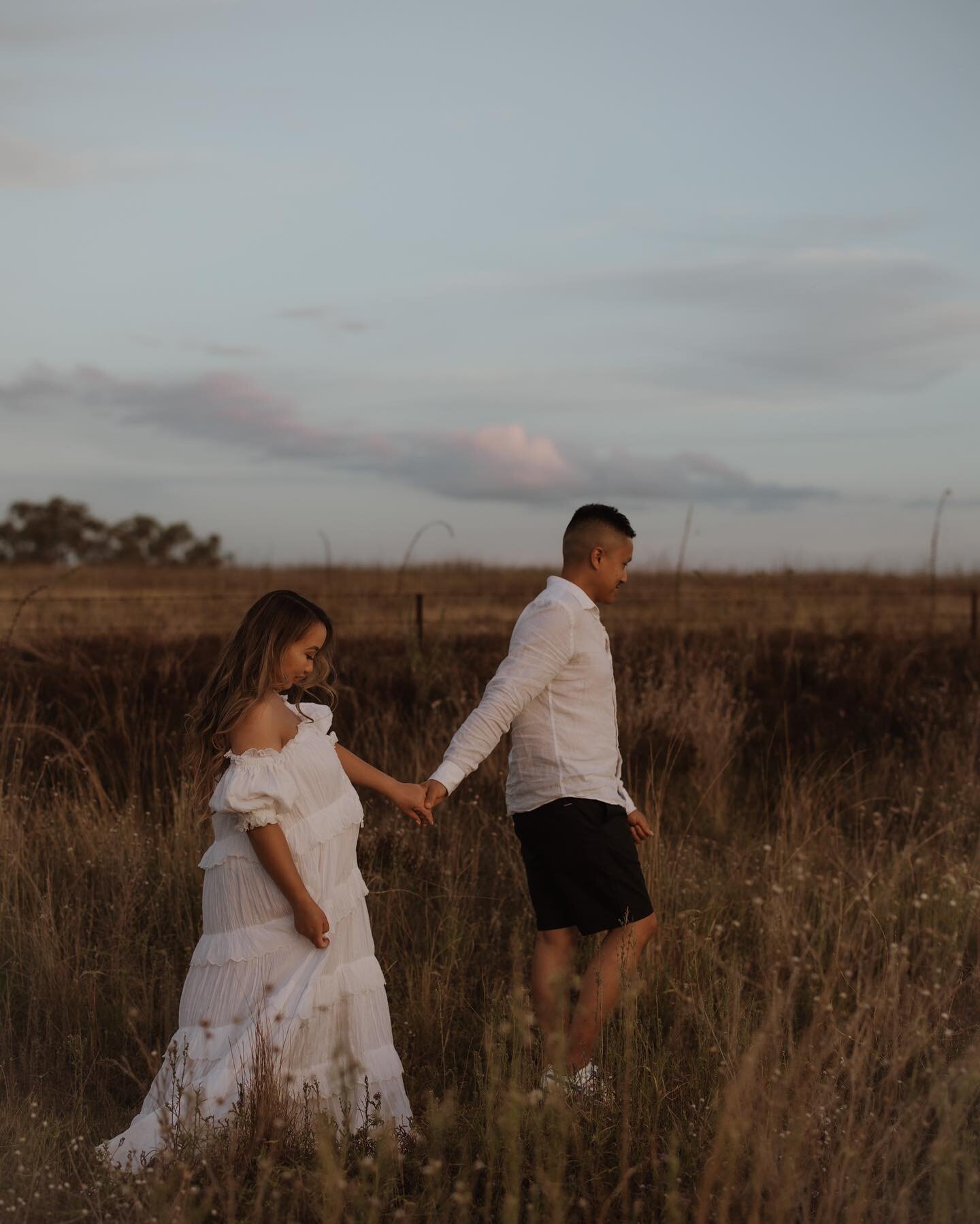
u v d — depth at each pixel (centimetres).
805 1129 290
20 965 444
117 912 482
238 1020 333
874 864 531
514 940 425
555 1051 311
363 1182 278
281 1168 292
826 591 1538
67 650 953
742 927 484
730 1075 325
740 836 620
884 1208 280
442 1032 399
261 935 337
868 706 883
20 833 534
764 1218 275
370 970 351
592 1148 312
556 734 391
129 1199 283
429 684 840
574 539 407
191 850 529
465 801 629
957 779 675
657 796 583
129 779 677
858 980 405
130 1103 373
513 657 390
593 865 384
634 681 884
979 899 461
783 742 803
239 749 336
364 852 542
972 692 907
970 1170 273
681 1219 260
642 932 386
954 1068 320
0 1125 326
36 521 4169
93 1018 402
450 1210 283
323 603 1359
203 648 1012
